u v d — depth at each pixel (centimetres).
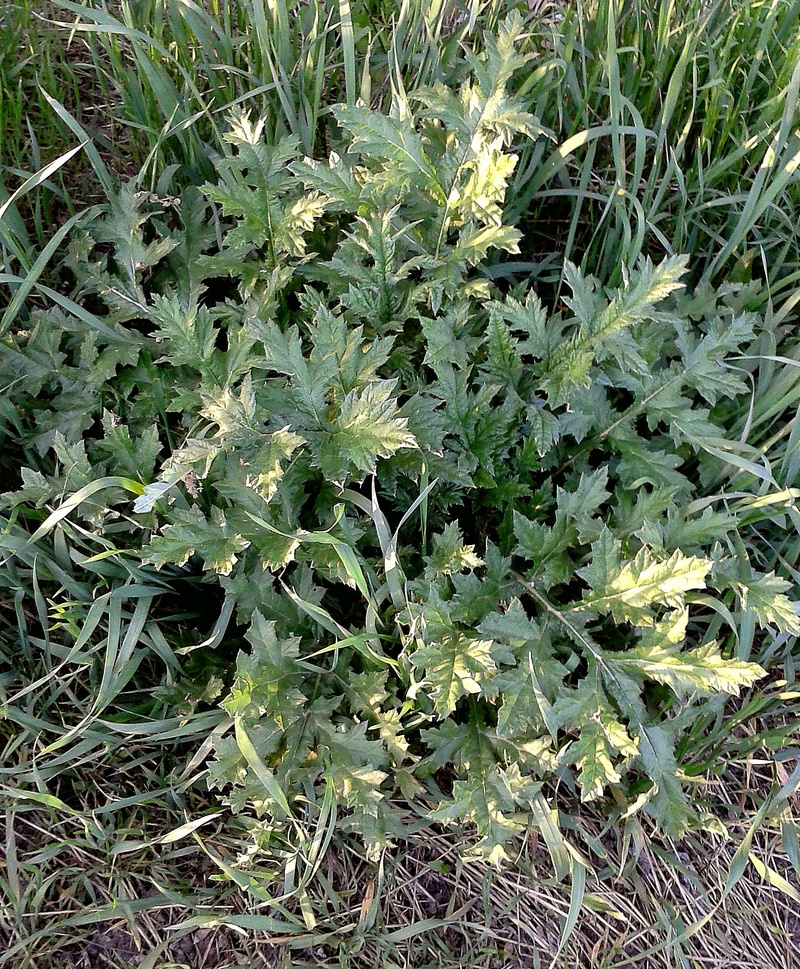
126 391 212
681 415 213
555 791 200
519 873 199
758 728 225
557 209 264
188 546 179
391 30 261
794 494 194
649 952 193
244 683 176
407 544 214
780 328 245
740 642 202
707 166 264
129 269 214
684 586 180
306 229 211
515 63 201
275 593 197
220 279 242
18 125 239
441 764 190
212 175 245
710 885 208
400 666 185
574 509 198
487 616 187
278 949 183
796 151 231
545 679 186
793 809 220
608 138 266
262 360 185
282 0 221
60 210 250
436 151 231
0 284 230
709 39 256
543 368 208
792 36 261
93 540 194
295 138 212
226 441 172
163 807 195
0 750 194
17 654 202
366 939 186
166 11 254
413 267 209
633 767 209
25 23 246
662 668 185
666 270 191
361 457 174
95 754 185
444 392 199
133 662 189
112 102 265
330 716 191
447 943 192
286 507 186
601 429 220
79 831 189
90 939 182
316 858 181
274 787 160
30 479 191
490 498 212
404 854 195
